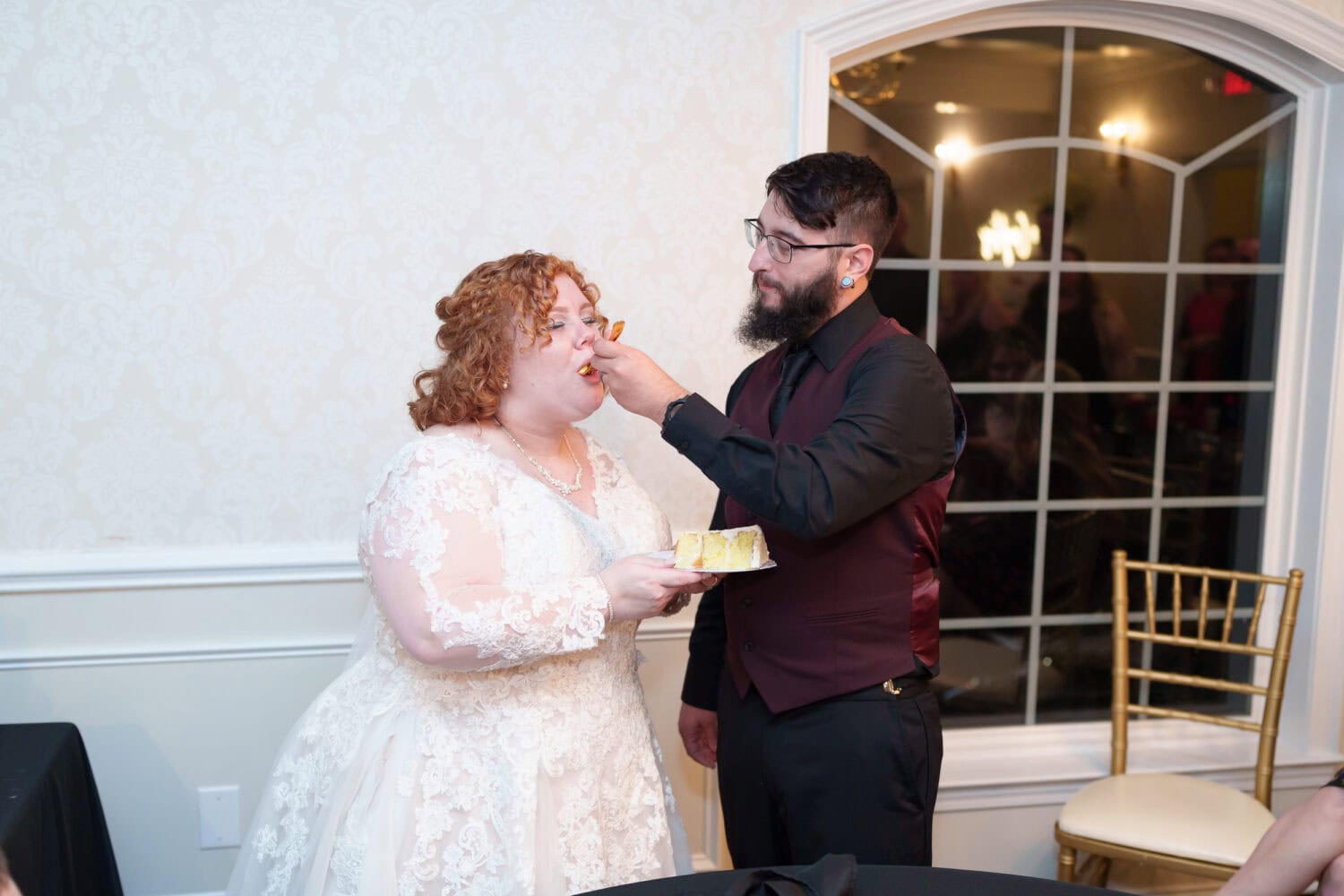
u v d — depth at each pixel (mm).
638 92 2305
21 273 2127
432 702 1626
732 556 1608
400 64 2205
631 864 1713
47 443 2178
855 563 1729
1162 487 2791
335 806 1615
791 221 1725
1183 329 2746
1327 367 2699
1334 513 2715
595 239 2328
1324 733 2777
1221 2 2484
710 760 2113
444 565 1548
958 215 2605
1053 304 2674
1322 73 2627
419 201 2246
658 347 2387
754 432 1865
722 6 2316
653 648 2449
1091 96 2621
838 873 1212
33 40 2074
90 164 2121
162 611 2250
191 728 2287
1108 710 2836
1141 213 2686
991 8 2414
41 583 2186
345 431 2279
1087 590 2791
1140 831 2186
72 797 2023
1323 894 1443
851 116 2527
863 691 1721
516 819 1573
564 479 1774
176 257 2174
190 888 2328
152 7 2104
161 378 2201
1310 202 2719
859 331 1772
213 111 2150
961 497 2699
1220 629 2848
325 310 2240
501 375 1684
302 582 2285
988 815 2635
